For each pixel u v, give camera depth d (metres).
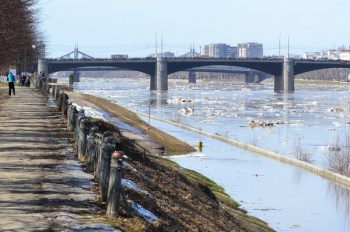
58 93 106.75
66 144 52.06
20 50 127.94
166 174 57.75
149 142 106.94
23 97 120.38
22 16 105.94
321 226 59.97
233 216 55.56
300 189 77.75
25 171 38.72
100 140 36.50
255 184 80.25
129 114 145.50
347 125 174.12
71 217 27.09
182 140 125.81
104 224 26.12
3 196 31.28
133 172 42.66
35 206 29.16
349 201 71.00
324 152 113.50
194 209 44.91
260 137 141.38
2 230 24.95
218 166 93.38
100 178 31.00
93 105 139.00
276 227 59.06
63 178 36.22
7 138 56.19
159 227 29.39
